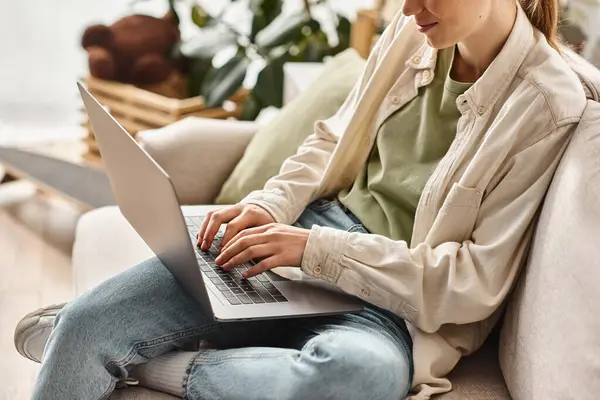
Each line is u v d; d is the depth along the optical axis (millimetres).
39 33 3762
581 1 2115
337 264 1568
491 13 1594
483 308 1542
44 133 3822
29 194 3316
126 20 3242
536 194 1554
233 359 1489
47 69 3809
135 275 1607
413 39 1815
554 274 1463
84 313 1522
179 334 1591
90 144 3355
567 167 1509
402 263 1556
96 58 3156
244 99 3309
